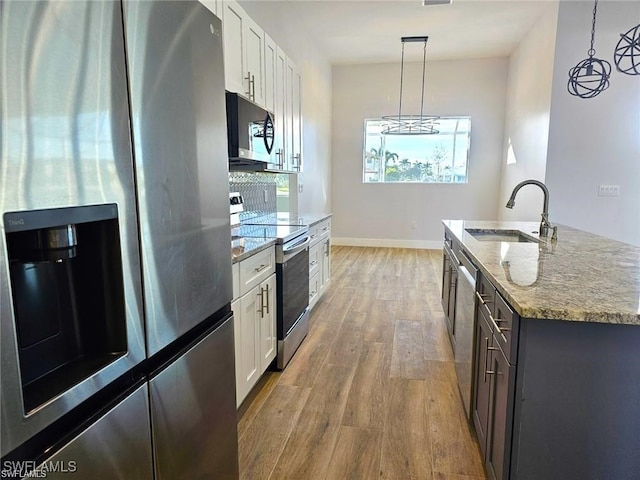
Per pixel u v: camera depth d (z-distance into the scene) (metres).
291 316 2.81
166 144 1.04
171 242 1.07
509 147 6.25
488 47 5.97
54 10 0.70
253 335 2.23
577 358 1.24
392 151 7.16
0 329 0.63
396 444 1.95
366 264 5.94
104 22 0.81
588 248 2.20
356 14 4.70
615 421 1.25
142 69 0.93
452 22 4.97
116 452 0.88
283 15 4.30
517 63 5.85
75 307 0.90
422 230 7.21
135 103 0.91
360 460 1.84
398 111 6.97
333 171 7.35
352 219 7.44
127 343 0.92
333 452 1.90
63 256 0.79
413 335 3.30
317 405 2.29
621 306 1.20
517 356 1.28
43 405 0.72
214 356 1.35
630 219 4.39
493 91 6.58
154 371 1.03
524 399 1.28
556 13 4.25
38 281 0.82
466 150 6.87
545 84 4.55
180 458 1.15
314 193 6.01
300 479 1.73
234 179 3.34
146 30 0.94
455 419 2.15
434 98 6.80
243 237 2.61
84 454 0.79
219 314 1.43
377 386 2.50
